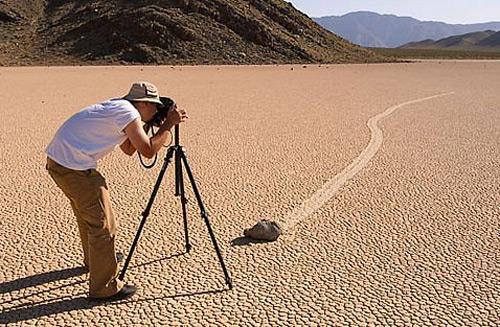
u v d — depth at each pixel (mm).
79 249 6074
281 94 21719
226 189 8406
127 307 4891
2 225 6770
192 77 30891
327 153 10914
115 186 8477
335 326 4660
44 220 6961
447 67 47375
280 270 5660
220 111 16438
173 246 6184
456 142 12164
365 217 7270
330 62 53312
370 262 5895
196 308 4895
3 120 14398
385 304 5027
